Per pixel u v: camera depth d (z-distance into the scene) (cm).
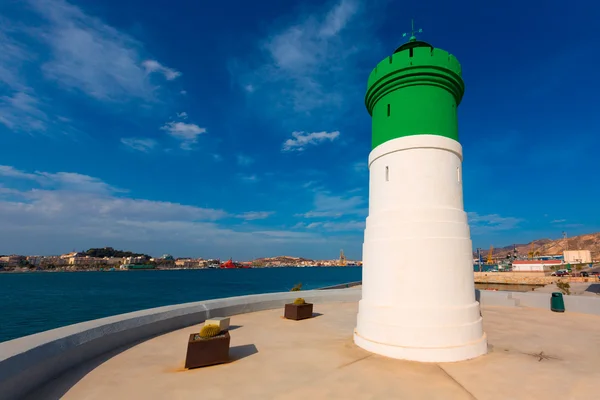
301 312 1091
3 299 6269
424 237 699
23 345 540
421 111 758
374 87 825
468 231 764
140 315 847
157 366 632
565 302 1245
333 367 618
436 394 501
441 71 755
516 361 652
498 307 1337
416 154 744
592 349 738
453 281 695
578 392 507
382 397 491
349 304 1443
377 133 837
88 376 578
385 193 777
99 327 715
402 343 673
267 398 489
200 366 623
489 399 483
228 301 1162
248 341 809
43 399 489
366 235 817
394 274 715
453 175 759
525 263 8781
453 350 651
